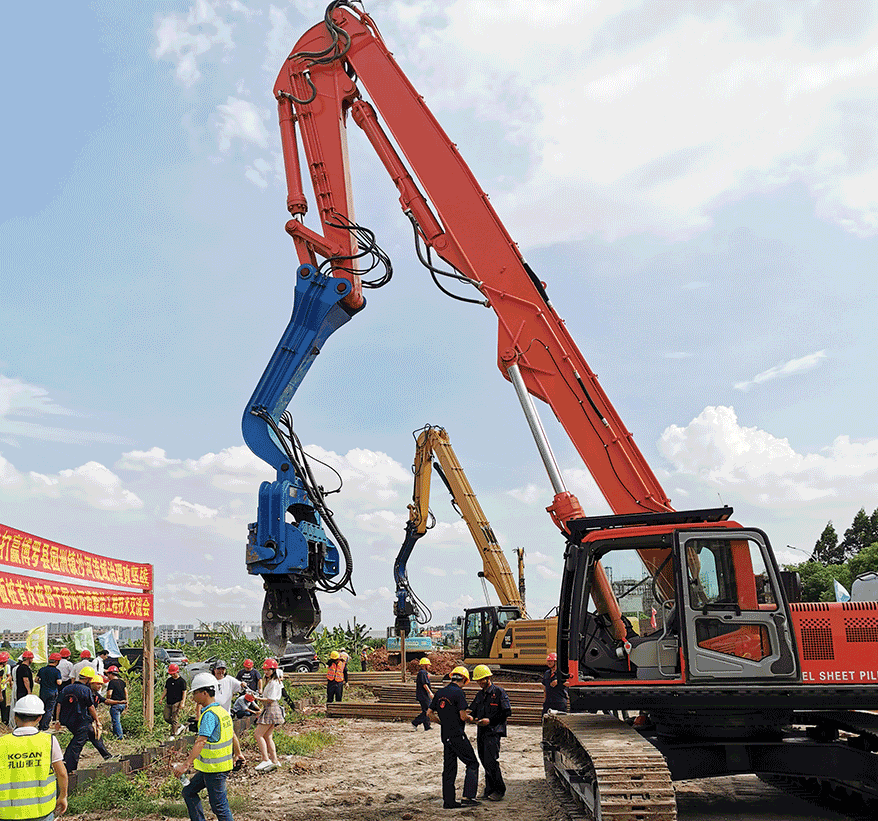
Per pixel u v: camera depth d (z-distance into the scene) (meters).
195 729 7.33
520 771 11.67
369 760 12.68
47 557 10.68
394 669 36.41
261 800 9.73
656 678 7.98
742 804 9.20
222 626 23.36
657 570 8.46
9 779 5.26
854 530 59.72
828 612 7.80
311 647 33.28
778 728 8.50
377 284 15.57
